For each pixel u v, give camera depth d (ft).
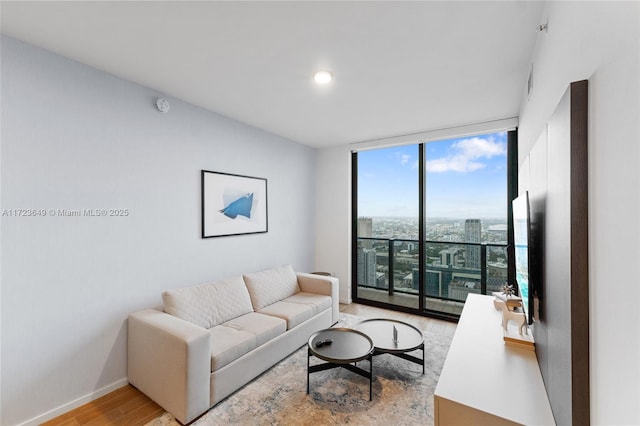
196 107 9.45
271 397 6.92
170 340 6.27
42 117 6.20
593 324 2.63
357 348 7.14
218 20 5.31
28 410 5.96
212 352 6.70
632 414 1.97
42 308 6.18
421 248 12.76
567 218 2.96
